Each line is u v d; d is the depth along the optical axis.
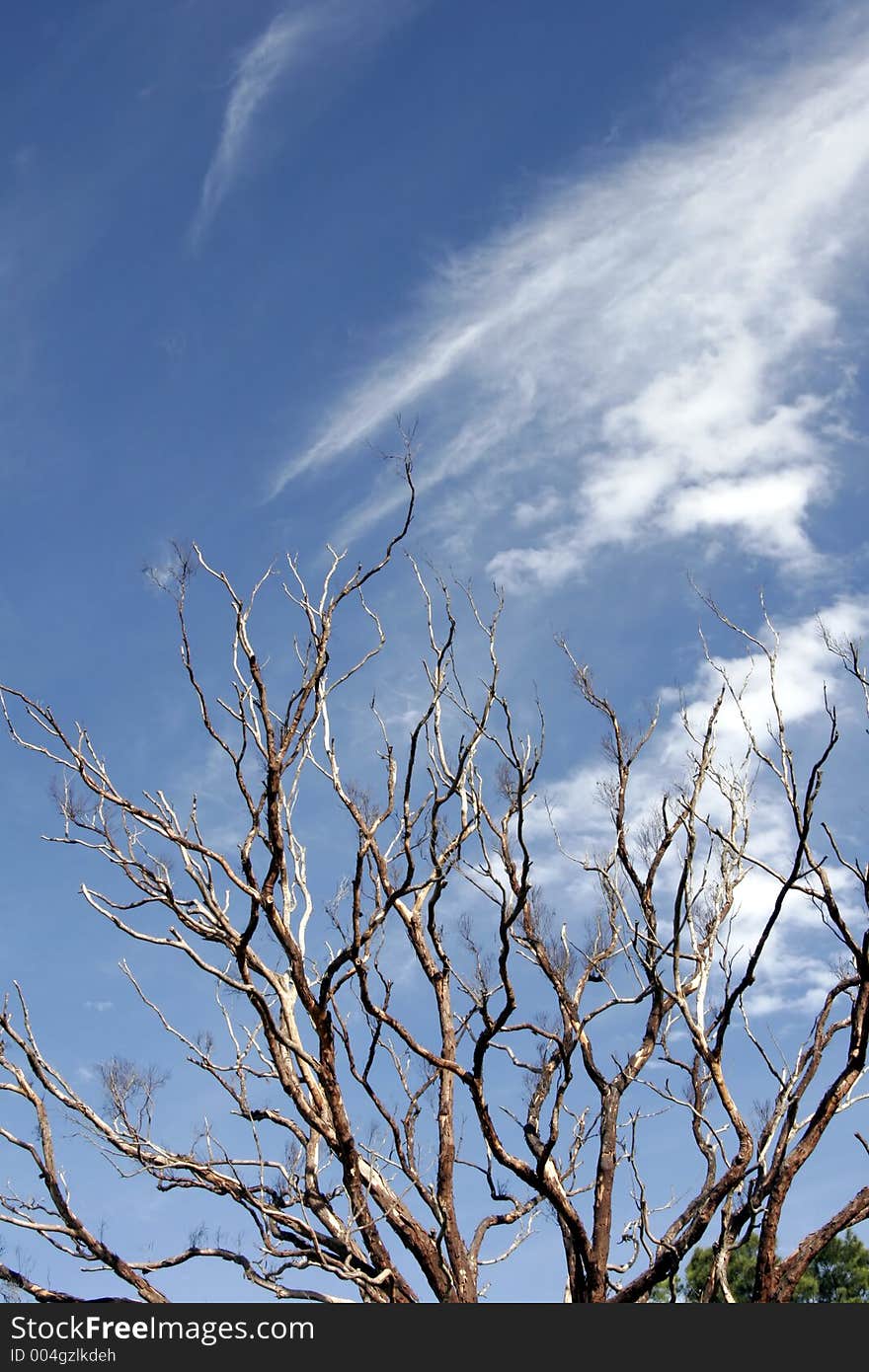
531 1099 12.38
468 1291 10.73
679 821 11.58
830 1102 9.98
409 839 10.25
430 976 12.89
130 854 11.12
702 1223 9.59
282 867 11.03
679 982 10.33
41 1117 10.22
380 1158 11.69
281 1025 11.65
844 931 9.65
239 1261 10.66
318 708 10.93
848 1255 14.11
